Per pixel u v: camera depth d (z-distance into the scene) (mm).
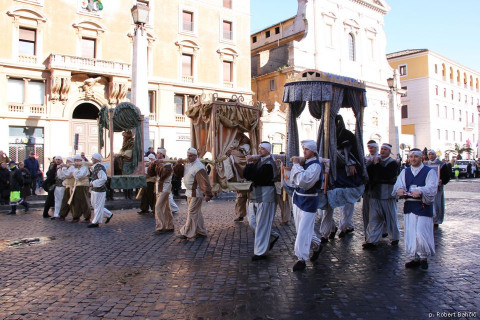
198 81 32562
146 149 19250
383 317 4203
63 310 4473
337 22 40594
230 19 34500
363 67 43000
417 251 6035
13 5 24656
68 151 26312
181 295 4934
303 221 5988
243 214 11039
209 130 10773
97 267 6238
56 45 26219
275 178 6852
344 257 6840
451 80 58656
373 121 44094
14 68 24641
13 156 24641
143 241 8289
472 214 12102
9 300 4801
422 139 53562
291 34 40281
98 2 27656
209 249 7508
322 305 4562
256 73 41625
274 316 4258
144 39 19328
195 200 8438
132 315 4312
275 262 6527
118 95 27531
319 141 7887
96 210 10211
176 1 31453
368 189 7863
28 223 10922
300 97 7691
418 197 5902
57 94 25641
